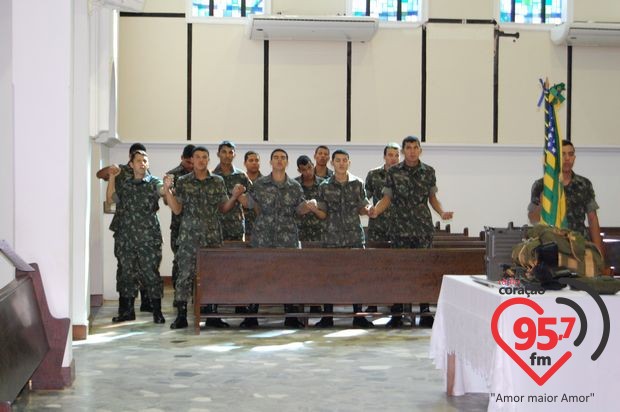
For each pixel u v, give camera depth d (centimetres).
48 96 630
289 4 1475
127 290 983
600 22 1473
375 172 1044
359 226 930
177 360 744
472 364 530
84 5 836
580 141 1521
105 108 1048
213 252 898
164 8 1455
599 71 1522
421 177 938
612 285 487
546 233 514
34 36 629
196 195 930
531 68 1514
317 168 1073
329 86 1483
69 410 567
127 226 968
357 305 968
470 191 1509
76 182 849
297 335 884
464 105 1505
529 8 1526
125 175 992
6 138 793
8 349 491
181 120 1459
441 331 604
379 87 1491
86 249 855
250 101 1472
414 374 687
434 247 1045
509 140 1514
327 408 574
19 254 629
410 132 1498
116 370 700
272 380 662
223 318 1002
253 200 930
